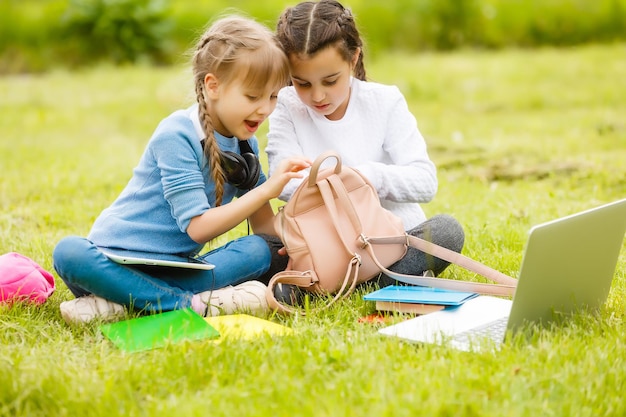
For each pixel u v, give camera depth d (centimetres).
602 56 1105
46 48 1166
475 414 192
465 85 954
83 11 1159
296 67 298
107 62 1161
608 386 209
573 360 223
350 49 304
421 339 242
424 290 286
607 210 254
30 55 1160
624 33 1253
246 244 297
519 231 387
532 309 243
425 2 1241
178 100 864
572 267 249
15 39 1165
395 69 1048
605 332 246
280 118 328
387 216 299
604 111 777
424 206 447
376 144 328
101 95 947
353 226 289
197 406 198
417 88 926
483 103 860
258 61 278
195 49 297
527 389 205
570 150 607
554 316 252
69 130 772
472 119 777
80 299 276
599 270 263
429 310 272
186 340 235
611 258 266
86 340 252
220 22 292
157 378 216
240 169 294
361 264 290
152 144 287
